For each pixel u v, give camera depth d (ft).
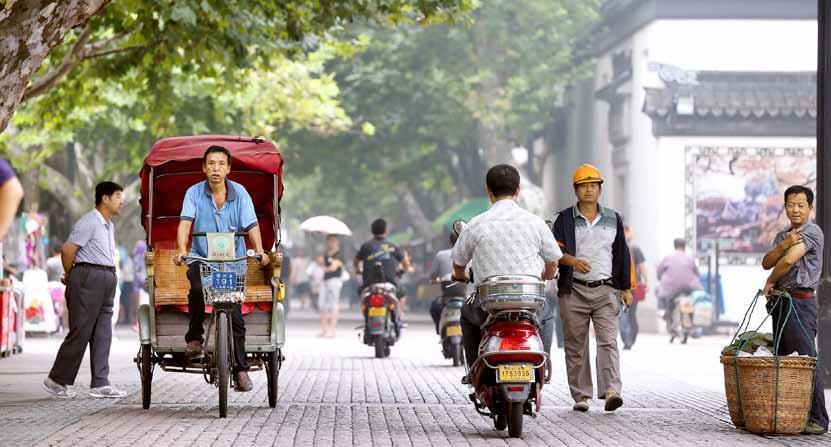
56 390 123.24
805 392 96.27
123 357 188.65
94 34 201.67
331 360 184.24
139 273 294.66
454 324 169.07
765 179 311.88
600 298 111.86
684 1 323.78
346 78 400.06
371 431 97.19
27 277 244.22
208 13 164.66
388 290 190.39
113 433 94.63
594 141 405.39
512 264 94.38
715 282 309.83
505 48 399.44
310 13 170.50
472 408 114.73
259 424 100.89
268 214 120.88
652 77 326.24
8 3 97.66
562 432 97.45
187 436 93.15
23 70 99.81
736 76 313.32
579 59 411.75
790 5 321.32
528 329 92.22
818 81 145.69
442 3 171.01
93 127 302.25
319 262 385.50
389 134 423.23
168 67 182.70
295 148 426.51
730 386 98.99
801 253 99.86
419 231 506.48
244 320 109.40
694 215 313.12
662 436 95.66
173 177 117.19
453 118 400.67
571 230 111.96
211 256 102.01
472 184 451.94
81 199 345.51
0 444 88.17
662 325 311.06
